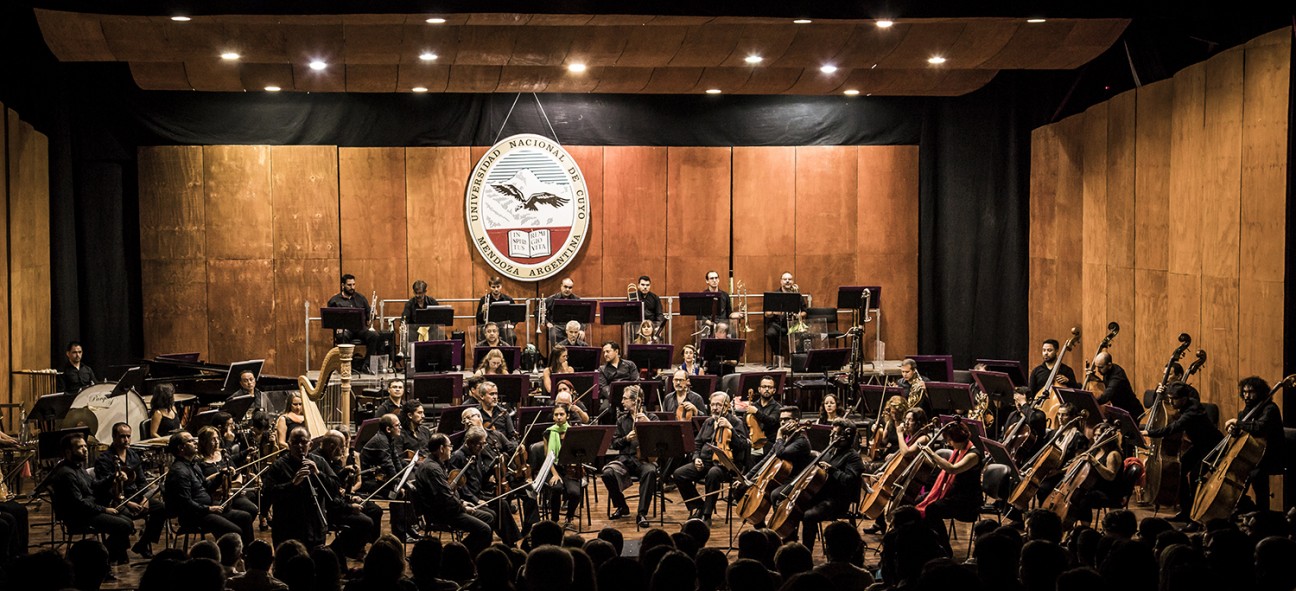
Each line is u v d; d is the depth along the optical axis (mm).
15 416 16016
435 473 11484
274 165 19828
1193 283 15016
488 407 14359
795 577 5094
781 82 18734
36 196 17172
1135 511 13477
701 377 16109
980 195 20469
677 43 15562
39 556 5848
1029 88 19938
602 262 20828
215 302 19828
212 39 15195
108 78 19062
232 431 13688
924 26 15297
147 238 19578
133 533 12117
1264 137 13391
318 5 11711
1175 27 15297
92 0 11602
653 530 7184
